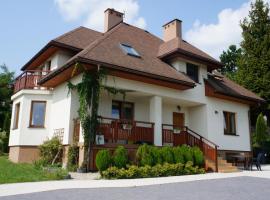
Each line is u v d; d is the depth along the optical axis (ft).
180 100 60.90
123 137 49.21
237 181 36.50
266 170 57.41
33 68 74.49
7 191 27.96
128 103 60.03
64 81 55.67
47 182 34.47
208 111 65.21
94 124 46.11
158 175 43.47
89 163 44.57
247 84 94.32
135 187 31.27
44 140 57.98
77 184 33.17
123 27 70.03
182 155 48.83
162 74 54.03
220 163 56.18
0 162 57.16
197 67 66.54
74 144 48.29
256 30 97.35
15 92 67.21
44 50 61.98
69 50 61.21
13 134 63.67
